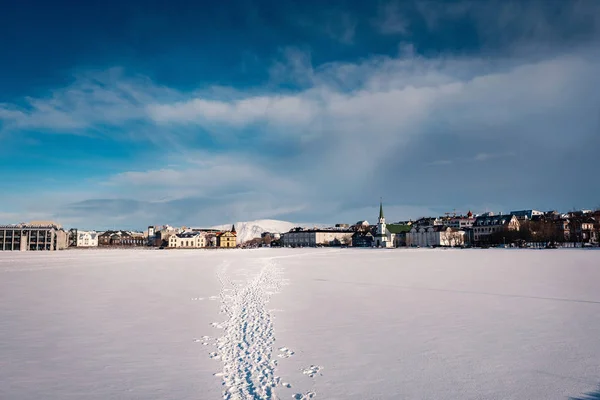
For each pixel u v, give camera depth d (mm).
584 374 14062
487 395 12383
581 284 38625
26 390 13070
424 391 12695
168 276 51312
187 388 13000
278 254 135125
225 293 34656
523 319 22766
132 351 17094
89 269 64438
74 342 18609
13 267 69625
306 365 15086
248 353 16609
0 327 21688
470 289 35750
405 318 23297
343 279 45969
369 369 14641
